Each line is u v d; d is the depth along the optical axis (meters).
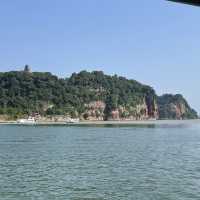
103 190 38.50
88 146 96.12
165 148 89.12
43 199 34.62
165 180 43.97
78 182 43.28
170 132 171.25
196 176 46.62
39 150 85.38
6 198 35.06
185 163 60.22
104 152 80.25
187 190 38.16
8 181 44.09
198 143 104.62
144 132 171.62
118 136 140.75
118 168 54.91
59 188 39.75
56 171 52.31
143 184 41.56
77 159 67.25
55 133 164.62
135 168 54.75
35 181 44.06
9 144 103.25
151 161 63.38
